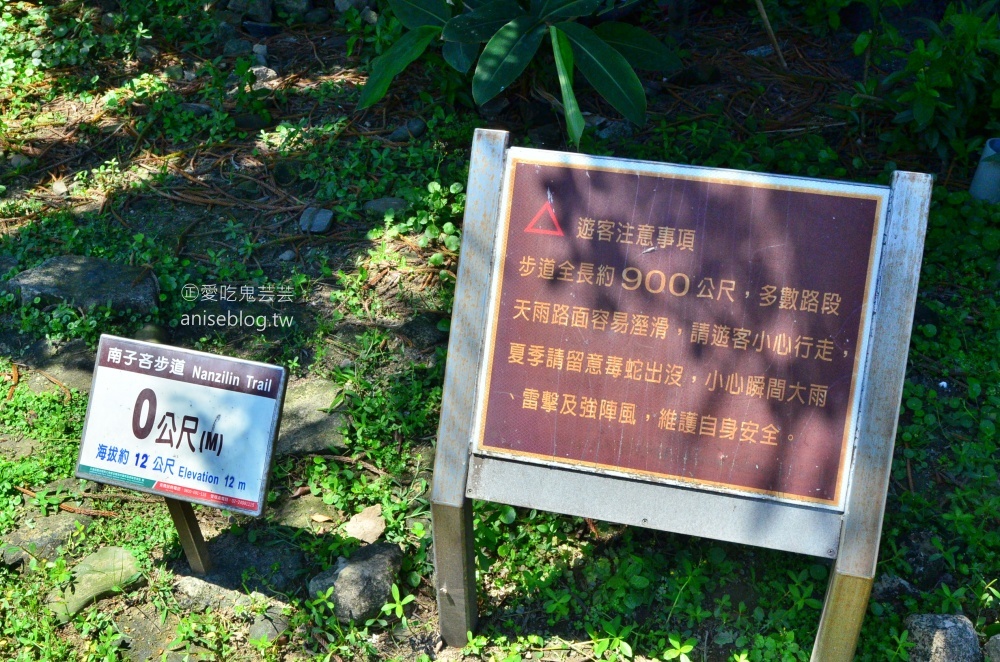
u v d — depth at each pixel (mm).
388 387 4234
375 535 3619
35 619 3328
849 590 2648
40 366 4406
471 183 2775
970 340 4328
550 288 2768
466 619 3166
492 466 2828
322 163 5410
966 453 3811
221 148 5648
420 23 5219
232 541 3641
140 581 3484
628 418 2752
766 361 2670
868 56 5496
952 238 4715
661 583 3457
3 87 6148
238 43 6477
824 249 2621
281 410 3068
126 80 6254
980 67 5016
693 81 5895
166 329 4566
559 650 3254
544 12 4723
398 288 4695
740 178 2662
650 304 2723
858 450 2604
